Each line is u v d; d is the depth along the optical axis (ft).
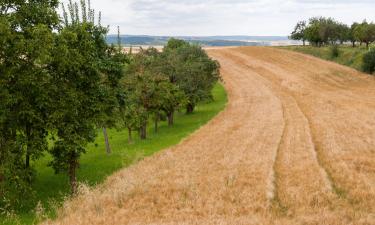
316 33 426.92
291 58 368.89
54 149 77.05
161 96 137.08
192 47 214.07
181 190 73.72
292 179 78.07
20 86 70.28
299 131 129.08
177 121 168.86
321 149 104.06
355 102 189.37
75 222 59.21
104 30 81.87
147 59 167.12
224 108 188.44
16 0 69.67
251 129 135.95
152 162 98.37
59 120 73.56
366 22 379.14
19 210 71.41
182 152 107.55
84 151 76.07
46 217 64.28
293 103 191.72
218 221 56.75
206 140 122.31
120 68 83.82
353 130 126.11
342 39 418.31
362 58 312.71
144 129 136.15
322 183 74.38
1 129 71.56
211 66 191.83
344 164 86.84
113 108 87.45
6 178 70.49
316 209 61.26
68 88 75.10
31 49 65.82
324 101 191.93
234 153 102.78
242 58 378.12
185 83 171.12
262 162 91.66
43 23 72.59
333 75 295.07
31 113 69.31
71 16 81.35
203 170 87.76
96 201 66.90
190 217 60.13
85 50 75.10
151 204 66.74
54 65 73.72
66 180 90.68
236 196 68.90
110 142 137.90
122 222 59.06
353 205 63.10
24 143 71.41
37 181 90.38
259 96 219.00
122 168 96.73
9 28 64.59
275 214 60.08
